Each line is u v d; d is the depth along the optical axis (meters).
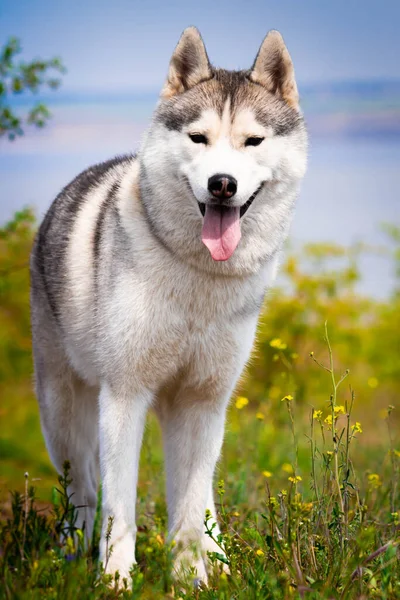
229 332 5.33
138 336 5.20
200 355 5.36
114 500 5.21
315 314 11.13
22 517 5.63
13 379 11.88
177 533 5.39
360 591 4.42
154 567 5.02
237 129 5.04
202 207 5.04
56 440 6.33
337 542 4.77
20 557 4.93
